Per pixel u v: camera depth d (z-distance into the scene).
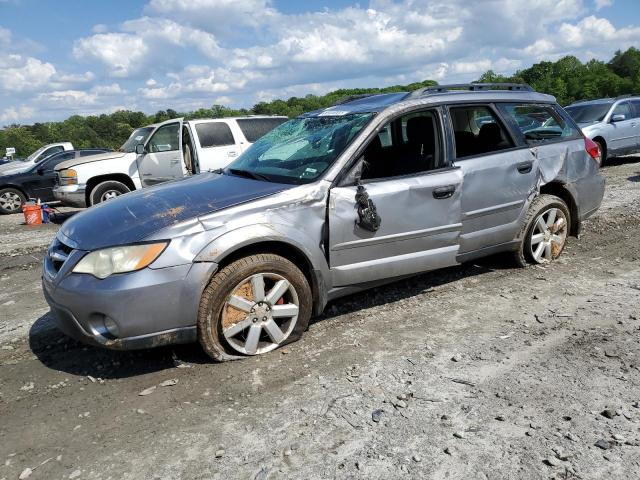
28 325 4.52
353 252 3.88
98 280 3.18
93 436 2.82
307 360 3.52
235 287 3.42
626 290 4.52
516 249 5.00
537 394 2.98
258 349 3.61
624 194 9.13
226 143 10.04
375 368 3.36
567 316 4.04
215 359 3.48
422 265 4.24
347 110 4.48
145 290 3.16
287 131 4.76
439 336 3.80
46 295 3.49
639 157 14.71
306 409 2.94
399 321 4.10
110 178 10.91
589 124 12.77
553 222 5.21
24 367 3.70
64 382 3.44
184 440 2.73
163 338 3.29
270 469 2.47
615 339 3.61
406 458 2.50
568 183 5.22
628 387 3.01
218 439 2.72
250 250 3.55
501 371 3.25
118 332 3.18
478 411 2.84
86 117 136.75
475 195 4.45
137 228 3.33
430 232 4.20
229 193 3.74
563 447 2.52
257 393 3.14
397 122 4.58
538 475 2.34
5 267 6.86
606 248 5.83
